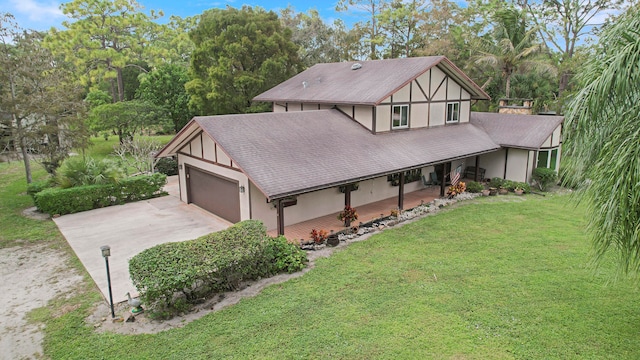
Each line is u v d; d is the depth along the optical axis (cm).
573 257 1160
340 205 1639
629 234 650
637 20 652
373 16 4216
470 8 3981
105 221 1524
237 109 2883
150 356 720
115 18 3794
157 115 2800
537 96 3275
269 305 890
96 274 1074
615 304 894
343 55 4106
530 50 2958
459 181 2072
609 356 714
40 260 1171
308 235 1360
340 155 1507
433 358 703
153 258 899
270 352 723
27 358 728
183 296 903
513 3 4200
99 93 3391
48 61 1870
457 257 1159
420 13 3938
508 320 825
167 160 2386
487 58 3044
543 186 2005
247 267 978
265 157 1334
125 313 871
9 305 916
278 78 2906
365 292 945
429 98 1992
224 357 712
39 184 1719
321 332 781
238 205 1430
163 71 3059
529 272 1059
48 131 1762
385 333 776
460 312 855
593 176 705
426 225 1459
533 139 2000
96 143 3262
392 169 1517
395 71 1980
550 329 796
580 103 680
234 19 2845
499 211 1636
